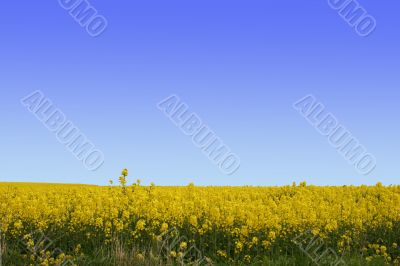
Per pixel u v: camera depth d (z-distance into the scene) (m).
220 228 15.58
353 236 15.76
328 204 22.23
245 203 20.03
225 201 20.22
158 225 15.55
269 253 14.18
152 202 17.36
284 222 16.22
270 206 19.66
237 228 14.87
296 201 20.25
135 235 14.73
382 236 16.56
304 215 17.27
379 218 17.83
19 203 17.55
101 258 12.69
